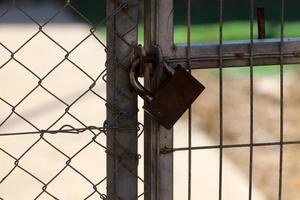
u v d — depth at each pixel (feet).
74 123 56.44
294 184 43.73
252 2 18.40
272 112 59.06
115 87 17.92
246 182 43.73
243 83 67.97
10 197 40.83
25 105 62.13
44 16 111.55
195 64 18.13
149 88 17.69
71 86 69.21
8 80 72.02
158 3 17.61
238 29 102.17
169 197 18.62
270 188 42.96
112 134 18.19
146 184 18.67
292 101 62.64
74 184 42.63
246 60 18.45
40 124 55.77
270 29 96.58
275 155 48.57
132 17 17.62
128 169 18.42
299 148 49.98
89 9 113.60
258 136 53.21
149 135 18.29
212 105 61.31
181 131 52.13
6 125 55.21
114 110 18.04
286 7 111.55
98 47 86.84
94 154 47.83
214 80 69.05
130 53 17.76
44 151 48.44
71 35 94.99
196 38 97.25
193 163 46.29
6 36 95.81
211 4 115.75
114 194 18.51
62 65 78.43
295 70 72.23
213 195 41.52
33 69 77.10
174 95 17.51
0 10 118.93
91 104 61.93
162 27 17.74
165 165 18.45
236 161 47.21
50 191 41.60
